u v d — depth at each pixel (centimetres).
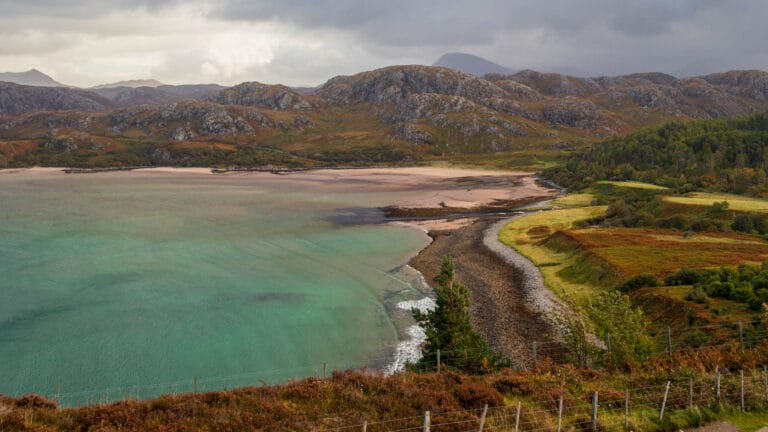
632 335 3447
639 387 2553
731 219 11138
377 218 13138
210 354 5047
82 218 12712
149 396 4188
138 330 5600
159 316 6038
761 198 14075
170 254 9088
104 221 12331
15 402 1928
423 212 14150
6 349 5016
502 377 2636
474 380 2586
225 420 1900
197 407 1984
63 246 9512
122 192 18825
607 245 8725
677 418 2120
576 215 12950
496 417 2116
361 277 7788
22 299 6494
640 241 9088
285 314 6191
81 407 1978
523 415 2141
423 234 11112
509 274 7912
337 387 2291
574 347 3694
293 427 1914
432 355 3734
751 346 3697
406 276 7856
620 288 6531
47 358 4853
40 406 1956
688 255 7900
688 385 2475
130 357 4925
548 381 2684
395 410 2122
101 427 1783
